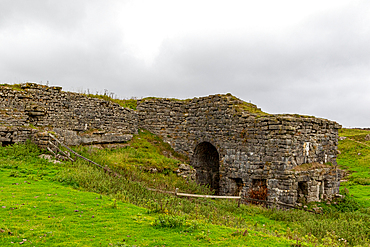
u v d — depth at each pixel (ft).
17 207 29.99
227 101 74.95
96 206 33.42
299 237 33.60
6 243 21.67
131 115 85.25
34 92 64.64
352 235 40.98
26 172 45.68
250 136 67.10
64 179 43.16
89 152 66.03
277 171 60.39
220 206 51.24
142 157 72.02
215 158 90.48
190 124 86.38
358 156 135.64
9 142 56.80
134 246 22.77
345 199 69.77
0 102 59.77
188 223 29.60
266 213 51.57
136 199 40.86
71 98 70.44
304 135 64.49
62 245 22.34
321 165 68.13
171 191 54.75
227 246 24.54
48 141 58.03
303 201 61.87
